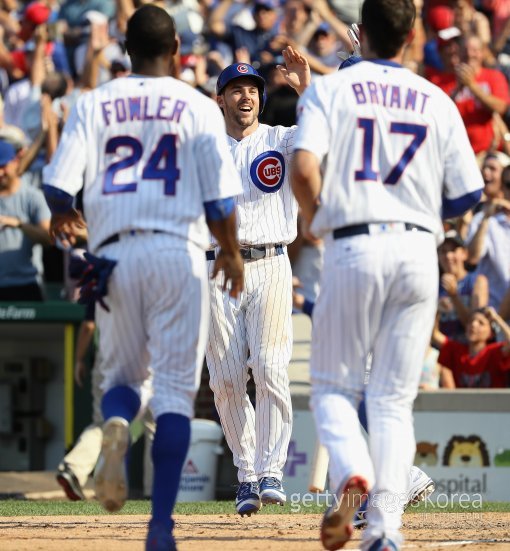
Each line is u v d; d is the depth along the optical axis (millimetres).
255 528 21156
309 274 35969
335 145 15062
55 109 43781
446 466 31812
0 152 38781
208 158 15305
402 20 15508
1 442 42125
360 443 14688
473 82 41219
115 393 15469
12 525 21688
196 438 33875
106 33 47062
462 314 34906
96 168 15523
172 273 15078
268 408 22125
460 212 15812
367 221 14844
